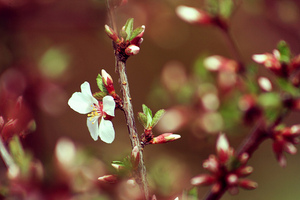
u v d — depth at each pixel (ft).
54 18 2.44
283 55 1.71
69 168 1.92
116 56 1.55
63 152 1.94
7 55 2.28
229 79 2.05
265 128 1.75
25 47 2.39
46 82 2.27
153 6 2.62
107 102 1.54
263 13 2.72
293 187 3.32
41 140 2.19
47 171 1.91
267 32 3.11
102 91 1.56
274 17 2.76
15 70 2.25
